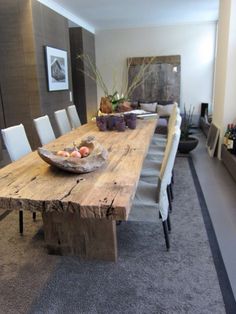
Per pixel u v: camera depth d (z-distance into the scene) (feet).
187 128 15.92
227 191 10.32
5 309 5.31
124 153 6.87
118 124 9.59
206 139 18.84
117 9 18.31
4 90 15.07
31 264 6.54
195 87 24.09
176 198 9.80
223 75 13.71
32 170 5.83
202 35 23.03
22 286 5.87
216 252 6.77
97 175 5.43
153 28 23.62
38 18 14.53
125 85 25.08
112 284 5.83
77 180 5.21
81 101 22.52
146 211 6.23
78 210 4.32
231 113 13.55
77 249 6.66
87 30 22.59
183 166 13.20
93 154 5.79
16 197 4.58
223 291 5.56
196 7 18.48
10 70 14.75
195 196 9.93
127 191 4.66
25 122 15.26
